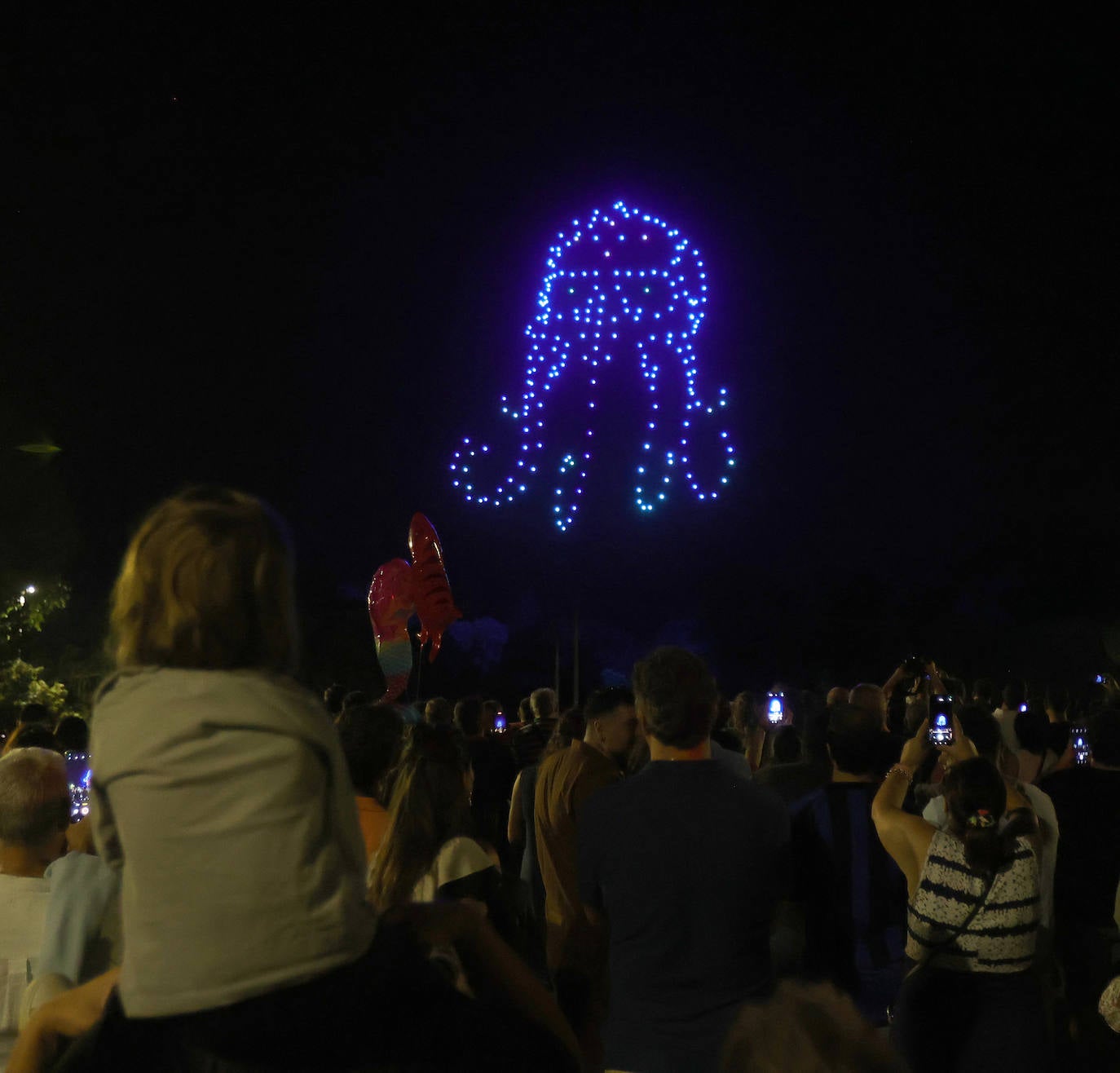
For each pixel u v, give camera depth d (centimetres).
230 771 160
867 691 638
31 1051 185
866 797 407
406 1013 164
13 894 318
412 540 1045
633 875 313
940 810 489
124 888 165
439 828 381
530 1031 181
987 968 384
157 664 171
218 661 170
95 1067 161
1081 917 525
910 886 402
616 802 324
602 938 428
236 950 155
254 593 174
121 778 162
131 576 176
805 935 368
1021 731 681
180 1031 156
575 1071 186
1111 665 2461
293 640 179
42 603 1534
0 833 330
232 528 176
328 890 161
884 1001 491
